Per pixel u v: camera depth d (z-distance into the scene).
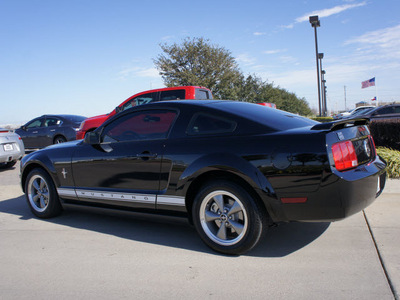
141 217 3.82
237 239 3.16
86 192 4.18
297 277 2.79
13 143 8.98
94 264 3.21
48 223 4.53
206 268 3.03
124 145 3.90
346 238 3.53
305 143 2.88
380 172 3.22
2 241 3.89
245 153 3.08
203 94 9.15
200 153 3.31
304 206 2.89
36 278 2.97
